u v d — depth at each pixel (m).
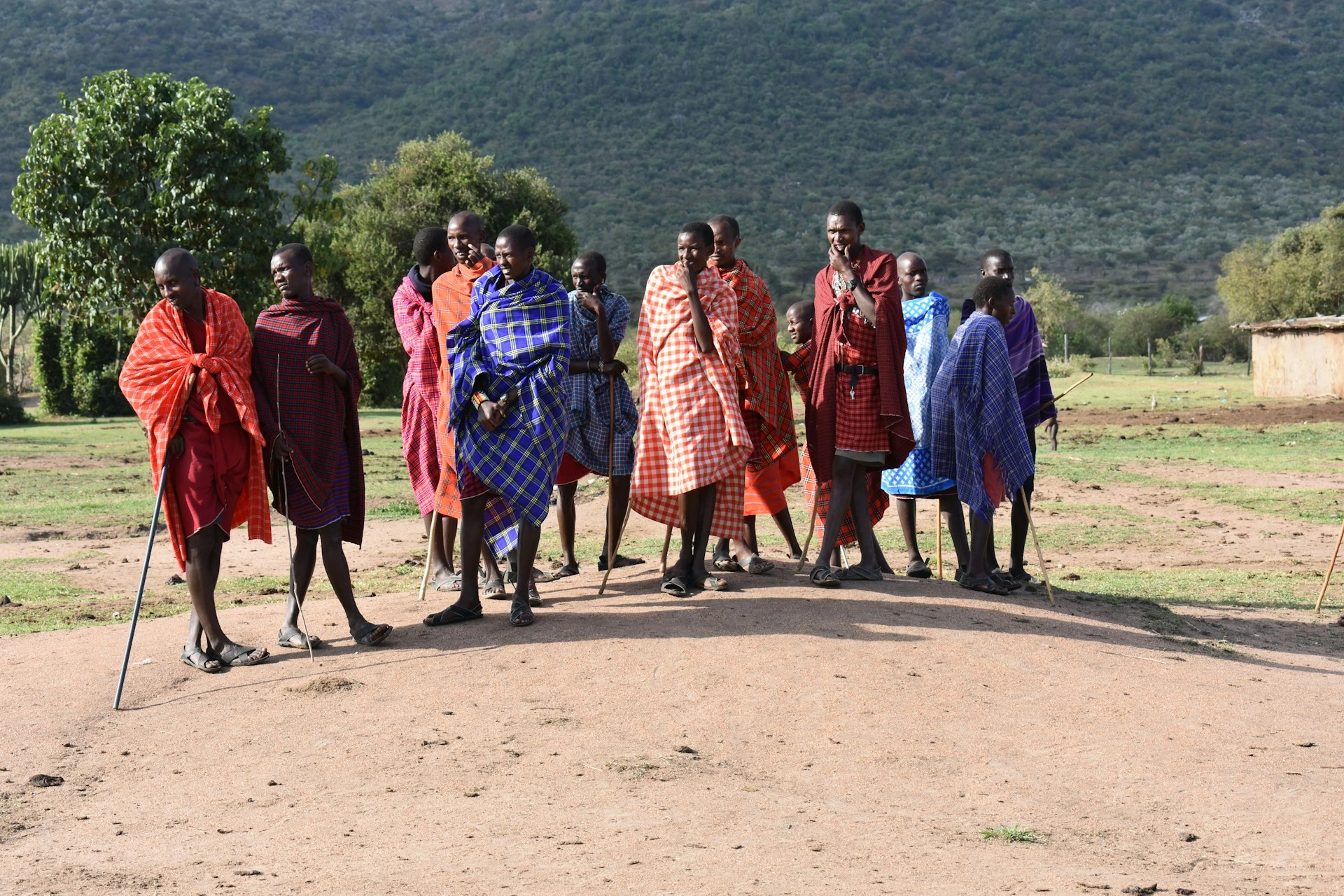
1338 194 181.50
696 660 6.27
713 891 3.81
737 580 8.09
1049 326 83.00
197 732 5.60
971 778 5.07
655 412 7.43
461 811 4.58
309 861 4.12
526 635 6.75
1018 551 9.21
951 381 8.17
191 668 6.62
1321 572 11.41
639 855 4.13
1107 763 5.30
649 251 150.75
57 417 42.66
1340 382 40.50
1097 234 167.75
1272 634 8.54
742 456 7.38
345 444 6.91
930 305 8.96
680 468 7.30
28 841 4.45
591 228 165.75
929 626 7.00
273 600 9.64
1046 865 4.13
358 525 6.94
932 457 8.66
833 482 7.86
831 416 7.78
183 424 6.46
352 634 6.84
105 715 5.93
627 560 9.25
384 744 5.33
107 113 29.17
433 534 8.12
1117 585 10.55
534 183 51.72
